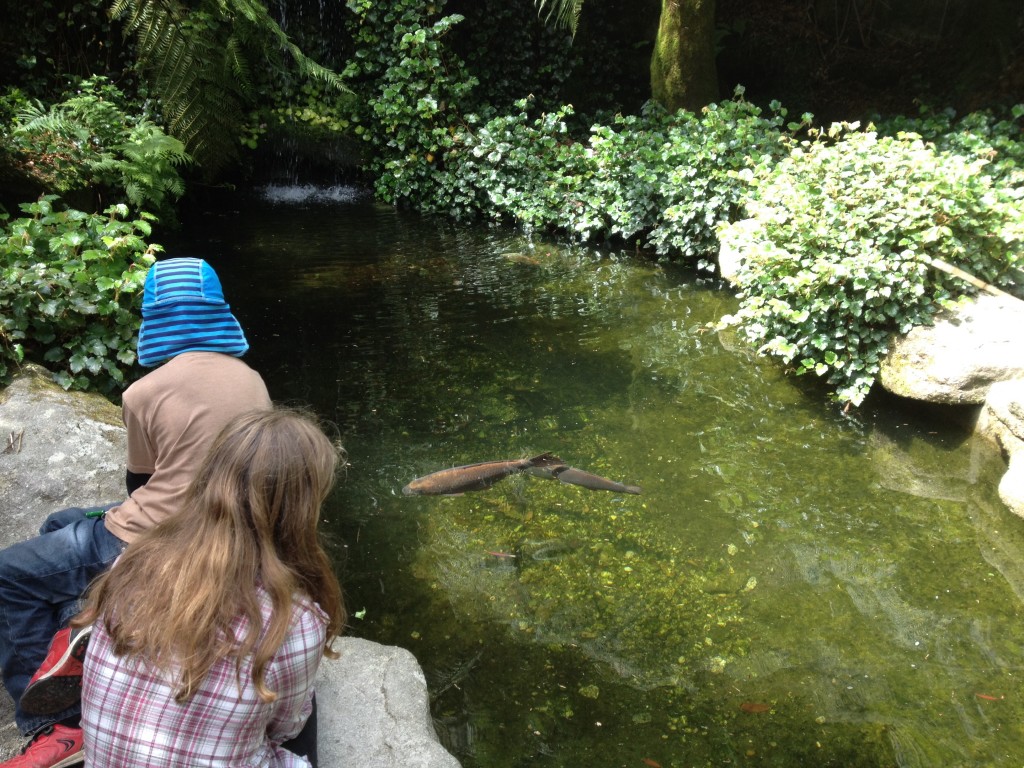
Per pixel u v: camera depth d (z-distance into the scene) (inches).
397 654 105.8
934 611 141.2
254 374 80.7
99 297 178.1
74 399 161.6
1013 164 259.4
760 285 224.2
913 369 194.4
